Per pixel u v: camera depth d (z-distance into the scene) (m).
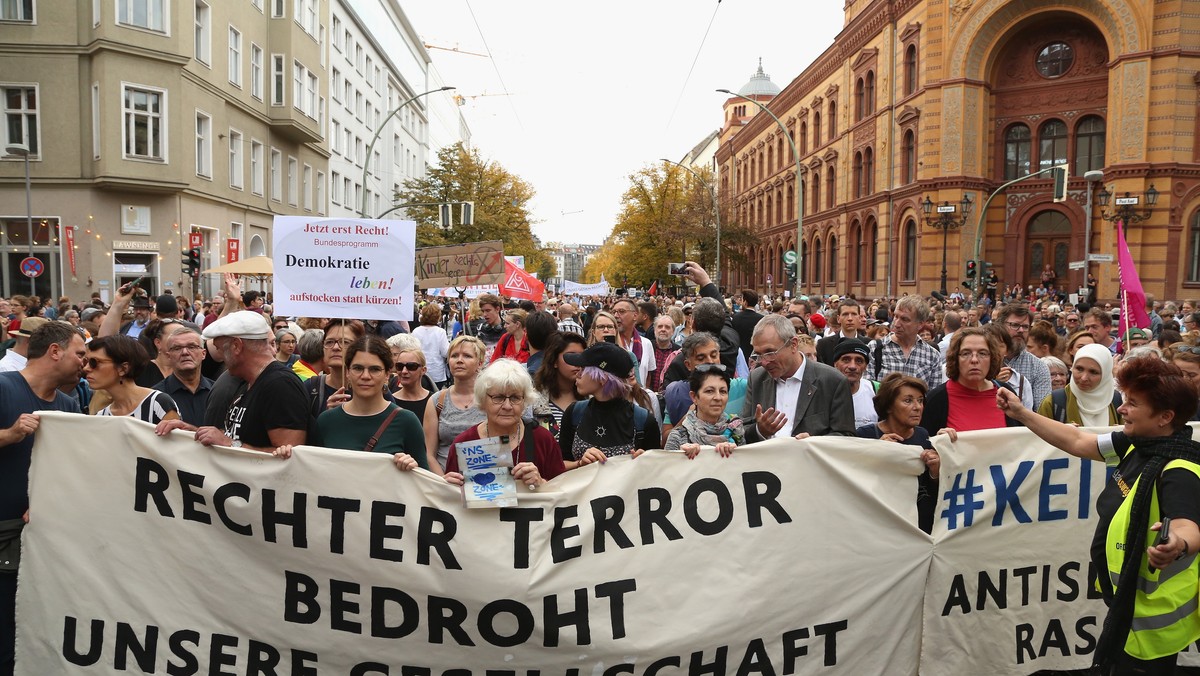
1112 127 32.50
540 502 4.01
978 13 34.50
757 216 68.50
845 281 46.22
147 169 27.23
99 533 4.17
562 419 5.23
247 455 4.07
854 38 44.34
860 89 44.81
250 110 34.25
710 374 4.59
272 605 4.07
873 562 4.32
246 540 4.07
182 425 4.18
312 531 4.04
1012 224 35.91
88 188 27.23
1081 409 5.70
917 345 7.71
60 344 4.49
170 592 4.12
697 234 55.78
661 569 4.11
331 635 4.04
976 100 35.47
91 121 27.23
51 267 27.38
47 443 4.20
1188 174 31.44
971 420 5.24
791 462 4.28
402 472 4.01
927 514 4.50
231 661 4.08
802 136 55.53
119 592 4.14
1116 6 31.97
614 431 4.89
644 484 4.15
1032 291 33.38
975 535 4.44
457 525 3.98
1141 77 31.48
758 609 4.18
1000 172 36.06
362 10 53.56
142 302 10.70
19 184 27.05
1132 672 3.58
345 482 4.03
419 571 3.99
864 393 5.87
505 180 53.09
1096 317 8.62
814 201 53.00
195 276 21.64
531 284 19.44
